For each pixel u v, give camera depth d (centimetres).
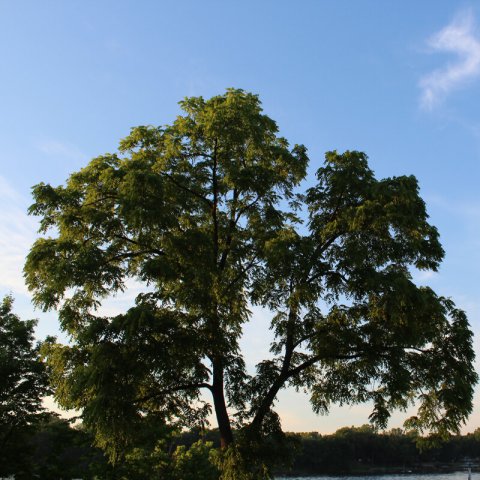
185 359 1561
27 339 2419
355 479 11938
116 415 1407
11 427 2228
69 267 1537
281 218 1833
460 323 1638
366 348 1625
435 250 1669
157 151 1823
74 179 1734
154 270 1540
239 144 1777
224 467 1592
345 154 1797
